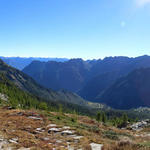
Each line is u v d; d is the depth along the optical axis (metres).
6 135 14.48
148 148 12.19
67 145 13.60
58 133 18.39
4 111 32.66
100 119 72.31
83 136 17.58
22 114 28.70
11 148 11.46
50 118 27.92
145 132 40.62
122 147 12.51
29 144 12.62
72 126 24.27
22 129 18.38
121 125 66.19
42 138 15.43
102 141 15.98
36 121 23.83
